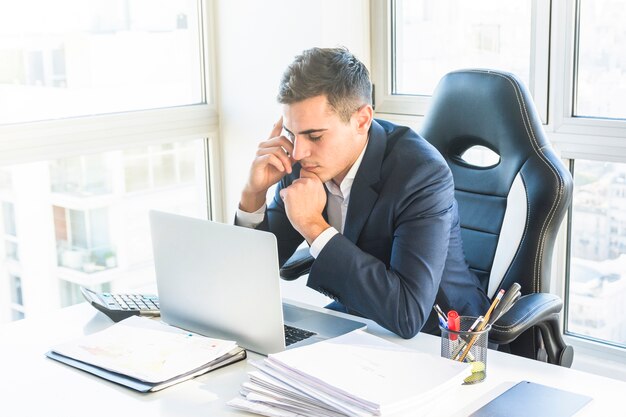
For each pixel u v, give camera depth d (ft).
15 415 4.45
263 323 5.14
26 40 8.23
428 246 5.66
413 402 4.22
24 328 5.84
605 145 8.10
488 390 4.61
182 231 5.46
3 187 8.25
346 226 6.12
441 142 7.16
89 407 4.53
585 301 8.75
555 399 4.46
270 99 9.59
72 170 8.82
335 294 5.64
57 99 8.56
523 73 8.61
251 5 9.55
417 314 5.48
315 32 9.06
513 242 6.64
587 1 8.04
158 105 9.59
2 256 8.39
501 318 5.83
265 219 6.84
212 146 10.15
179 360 5.01
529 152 6.68
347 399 4.24
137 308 6.08
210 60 9.95
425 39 9.32
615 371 8.45
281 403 4.38
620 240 8.34
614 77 8.03
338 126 5.70
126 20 9.12
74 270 9.11
